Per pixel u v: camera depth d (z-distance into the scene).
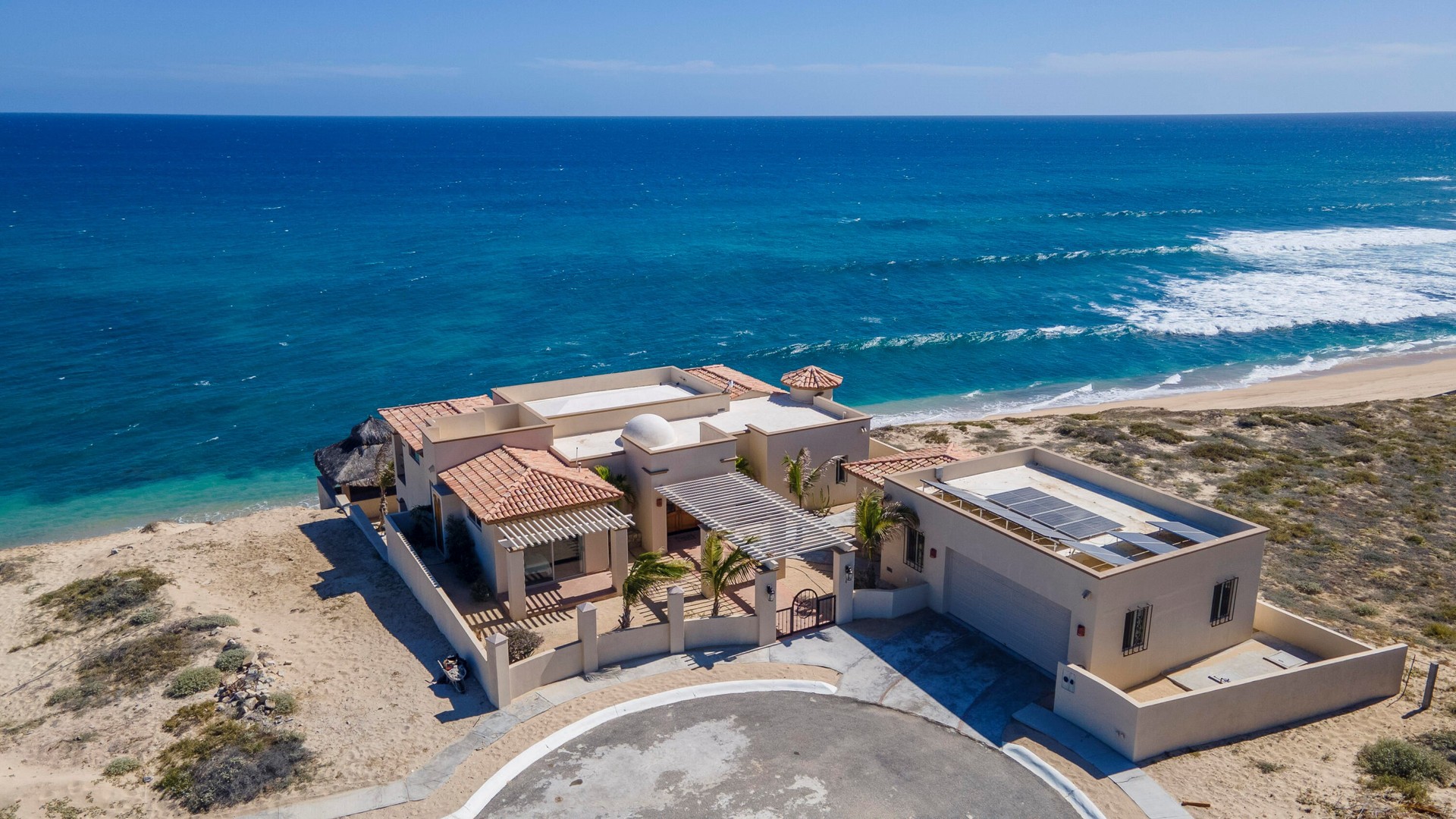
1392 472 40.72
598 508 27.33
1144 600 21.83
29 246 104.19
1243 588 23.81
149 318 74.94
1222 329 75.19
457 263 100.25
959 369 65.56
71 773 20.00
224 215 134.50
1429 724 21.12
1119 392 60.44
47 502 43.78
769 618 24.44
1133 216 139.00
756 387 38.19
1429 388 58.34
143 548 34.00
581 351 69.06
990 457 28.86
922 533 26.41
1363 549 32.06
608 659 23.50
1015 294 87.75
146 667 24.22
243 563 31.97
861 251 108.19
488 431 32.44
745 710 21.55
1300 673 21.06
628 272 96.06
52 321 73.38
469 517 28.86
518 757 19.86
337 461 37.91
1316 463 41.78
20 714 22.84
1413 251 108.44
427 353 68.12
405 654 24.66
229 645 25.02
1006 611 24.22
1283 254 106.81
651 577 24.50
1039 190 177.38
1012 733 20.66
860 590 25.73
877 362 67.06
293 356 66.69
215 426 53.28
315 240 113.75
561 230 124.38
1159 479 39.91
